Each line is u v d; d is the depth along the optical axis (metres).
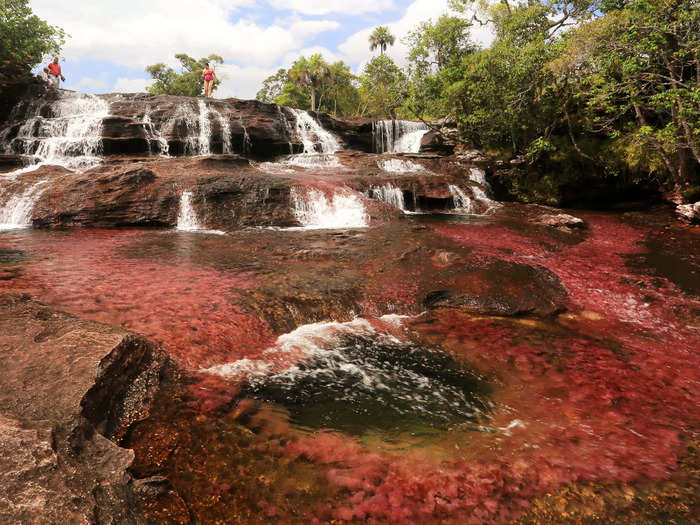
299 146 22.64
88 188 11.52
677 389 4.20
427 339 5.16
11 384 2.68
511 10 22.23
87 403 2.66
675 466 3.03
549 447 3.18
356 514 2.42
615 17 13.59
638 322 6.14
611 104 16.23
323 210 12.70
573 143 17.50
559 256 9.71
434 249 8.51
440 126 25.41
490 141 21.53
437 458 2.98
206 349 4.28
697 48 11.77
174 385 3.55
